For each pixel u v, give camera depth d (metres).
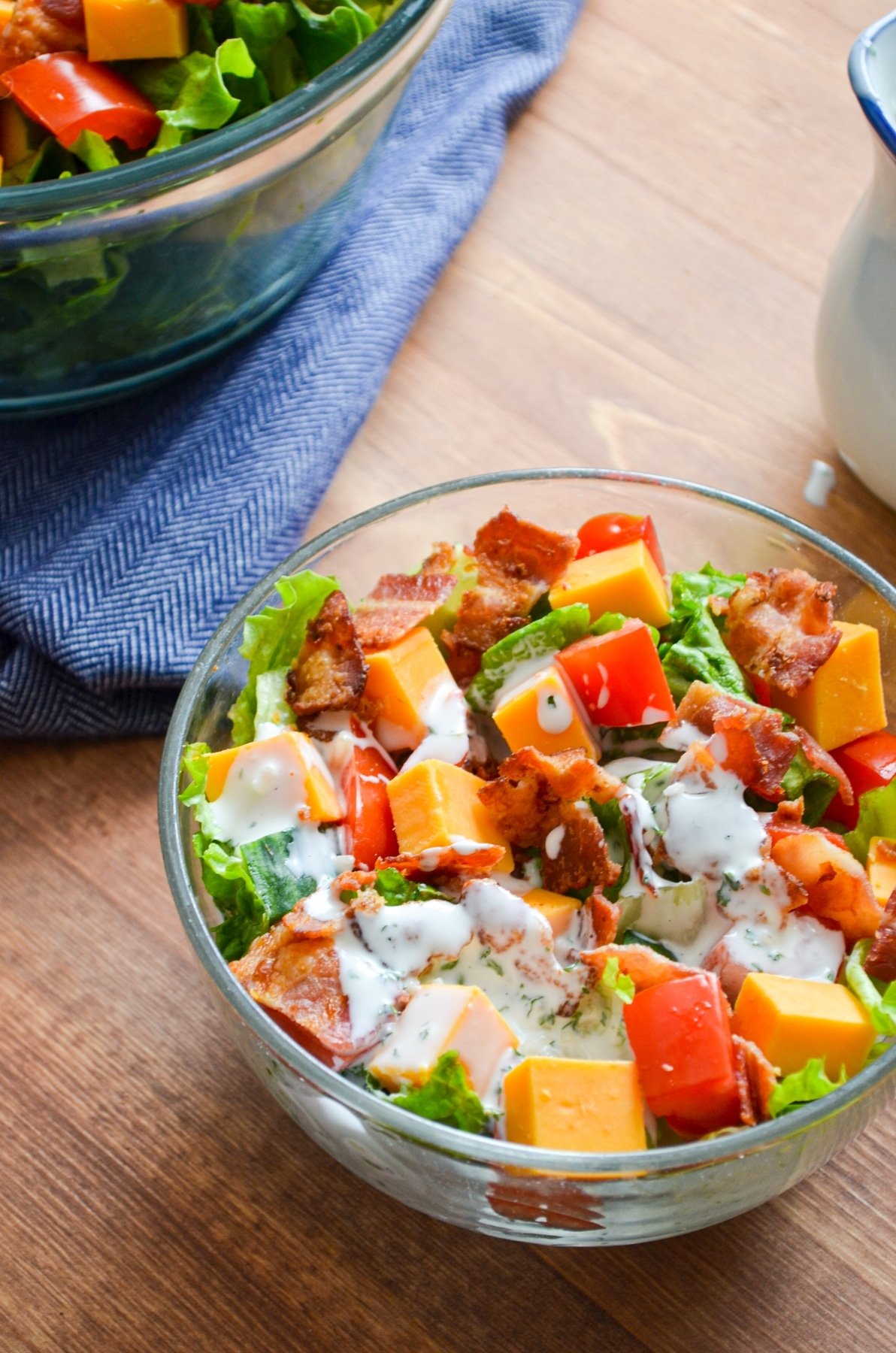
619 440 0.66
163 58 0.63
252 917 0.54
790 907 0.52
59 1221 0.55
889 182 0.58
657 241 0.70
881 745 0.56
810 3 0.75
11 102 0.63
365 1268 0.55
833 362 0.62
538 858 0.54
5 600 0.62
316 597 0.56
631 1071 0.50
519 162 0.72
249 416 0.66
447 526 0.59
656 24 0.75
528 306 0.69
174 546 0.63
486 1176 0.49
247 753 0.54
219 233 0.62
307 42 0.65
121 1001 0.58
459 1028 0.51
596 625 0.56
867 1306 0.54
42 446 0.66
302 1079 0.50
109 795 0.61
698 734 0.54
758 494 0.65
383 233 0.69
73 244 0.60
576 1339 0.54
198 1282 0.55
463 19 0.73
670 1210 0.51
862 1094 0.49
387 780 0.55
